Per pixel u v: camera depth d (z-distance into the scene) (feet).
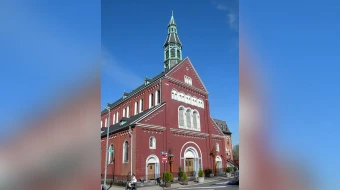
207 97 100.07
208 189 47.88
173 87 88.89
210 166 91.15
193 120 92.38
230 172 86.74
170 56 106.93
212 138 96.32
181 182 68.39
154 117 78.48
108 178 71.36
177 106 87.61
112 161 77.92
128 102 104.99
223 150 99.60
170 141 80.02
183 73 94.07
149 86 93.91
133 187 54.34
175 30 111.04
